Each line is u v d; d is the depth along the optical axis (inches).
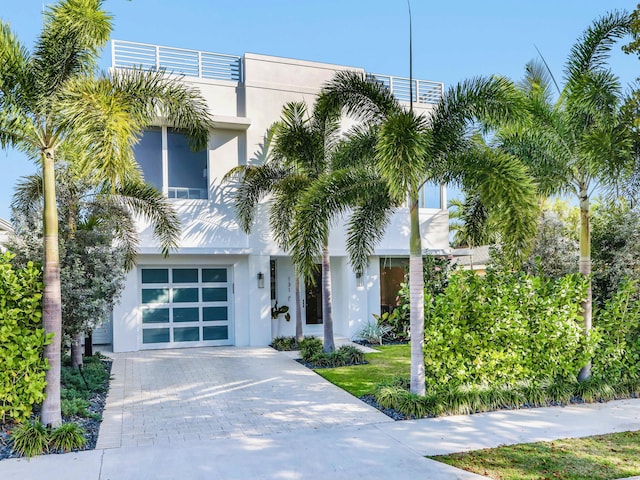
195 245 546.6
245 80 579.8
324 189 332.8
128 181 388.5
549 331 345.1
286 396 349.7
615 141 315.9
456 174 313.3
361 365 458.6
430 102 686.5
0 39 258.2
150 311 554.6
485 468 217.5
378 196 355.3
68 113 241.9
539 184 361.4
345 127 601.0
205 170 565.0
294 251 327.3
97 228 383.2
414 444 249.0
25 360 260.7
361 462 225.0
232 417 299.7
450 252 681.6
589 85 324.8
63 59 264.5
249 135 577.3
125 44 542.9
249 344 574.6
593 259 461.7
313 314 652.1
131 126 269.4
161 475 211.6
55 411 262.5
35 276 277.9
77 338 380.2
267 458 230.5
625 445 247.9
